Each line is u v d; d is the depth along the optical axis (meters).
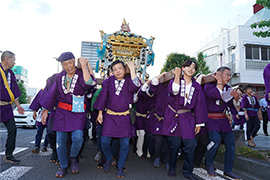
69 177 2.95
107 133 3.07
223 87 3.33
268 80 3.10
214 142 3.07
